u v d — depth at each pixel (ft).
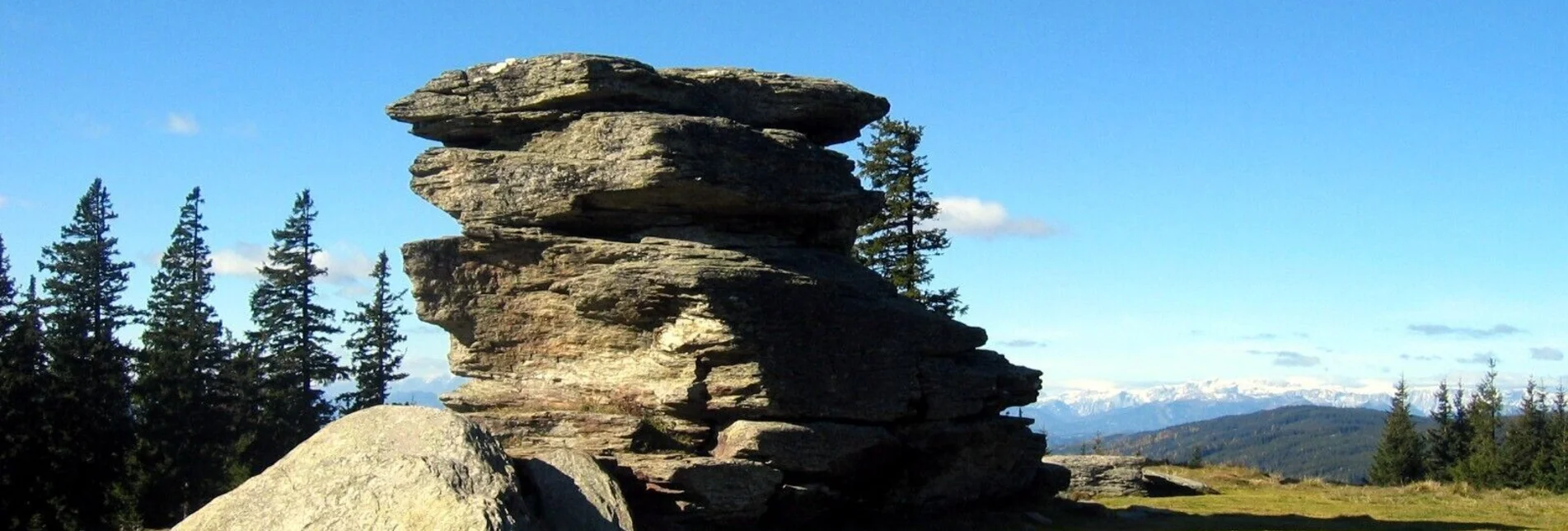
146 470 206.39
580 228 135.64
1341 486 227.61
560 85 132.98
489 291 135.54
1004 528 138.72
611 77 132.57
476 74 137.59
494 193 133.80
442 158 136.56
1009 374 149.48
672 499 119.55
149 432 219.82
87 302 266.98
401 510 92.94
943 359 142.72
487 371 135.85
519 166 132.98
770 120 142.41
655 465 119.75
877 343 135.44
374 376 280.10
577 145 131.75
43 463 191.31
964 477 145.59
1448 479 366.02
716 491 119.96
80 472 197.26
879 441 134.00
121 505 199.00
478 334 135.33
